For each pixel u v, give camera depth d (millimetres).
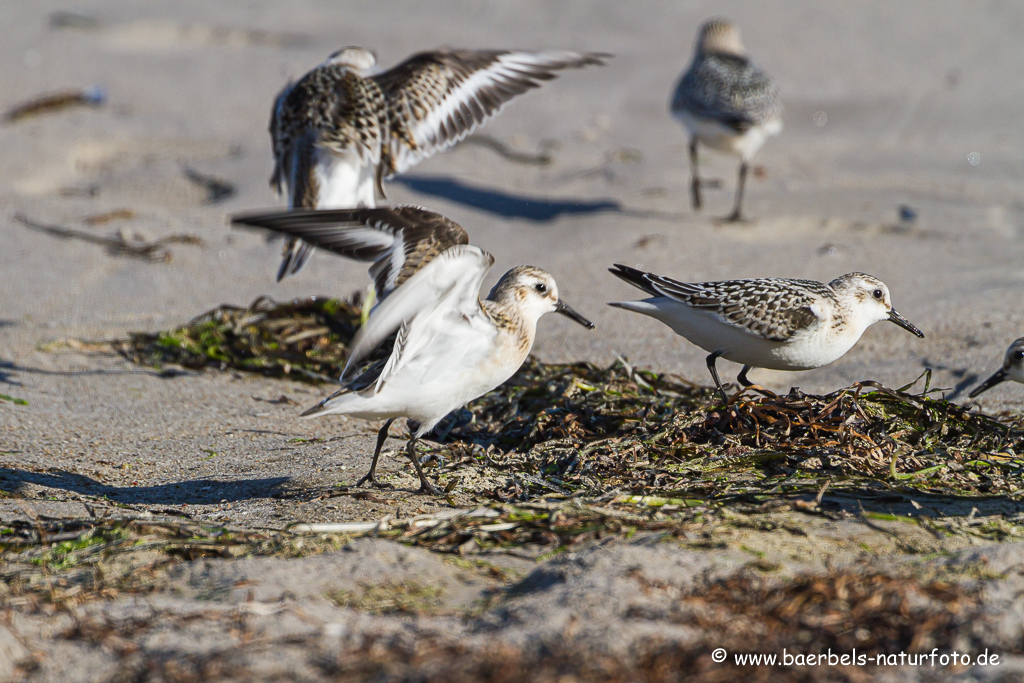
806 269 15148
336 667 5633
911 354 12367
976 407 10977
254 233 17125
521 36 26734
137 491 9031
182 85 24344
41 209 17750
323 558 7012
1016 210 17844
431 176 19844
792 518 7809
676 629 5906
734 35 19891
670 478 8953
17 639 5938
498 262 15727
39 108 22516
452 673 5504
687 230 17062
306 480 9273
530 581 6793
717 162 20875
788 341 10273
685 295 10570
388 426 9125
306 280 15328
